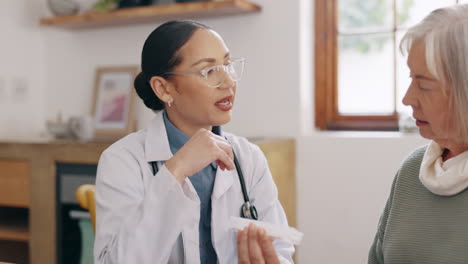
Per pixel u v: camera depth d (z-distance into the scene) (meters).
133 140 1.27
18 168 2.38
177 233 1.05
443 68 0.89
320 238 2.40
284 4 2.41
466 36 0.87
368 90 2.49
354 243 2.33
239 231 1.01
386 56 2.44
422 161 1.04
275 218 1.33
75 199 2.27
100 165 1.21
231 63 1.21
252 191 1.35
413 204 1.04
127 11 2.51
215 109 1.18
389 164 2.25
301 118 2.42
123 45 2.77
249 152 1.38
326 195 2.38
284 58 2.42
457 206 0.96
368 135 2.36
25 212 2.85
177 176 1.07
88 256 2.25
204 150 1.09
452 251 0.94
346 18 2.51
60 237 2.31
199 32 1.17
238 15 2.50
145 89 1.27
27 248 2.53
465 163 0.94
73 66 2.92
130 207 1.12
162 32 1.19
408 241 1.01
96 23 2.70
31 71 2.94
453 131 0.93
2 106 2.74
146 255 1.03
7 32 2.77
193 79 1.16
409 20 2.38
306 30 2.47
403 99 0.97
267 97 2.47
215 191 1.22
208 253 1.23
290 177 2.37
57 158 2.28
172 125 1.27
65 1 2.71
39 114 2.99
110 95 2.77
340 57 2.54
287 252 1.23
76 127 2.60
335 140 2.35
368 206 2.29
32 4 2.93
